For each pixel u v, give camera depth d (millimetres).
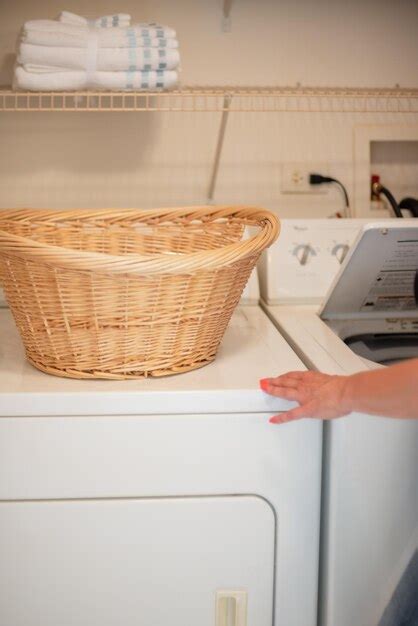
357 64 2295
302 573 1437
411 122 2340
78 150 2254
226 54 2246
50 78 1805
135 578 1406
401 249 1685
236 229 1703
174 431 1343
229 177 2318
